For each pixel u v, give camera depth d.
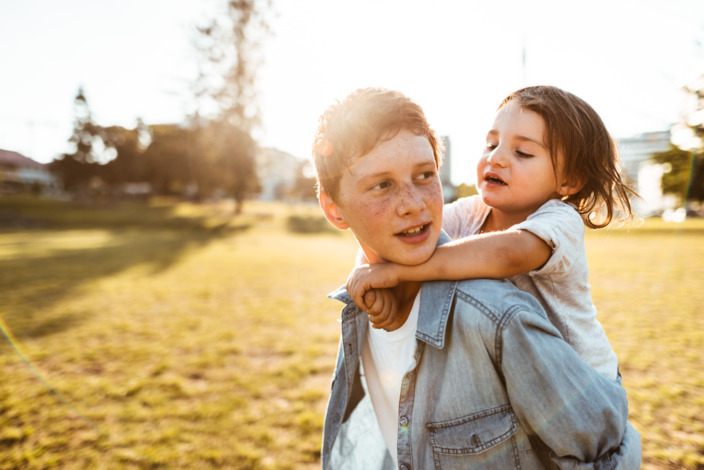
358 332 1.07
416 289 0.94
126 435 3.03
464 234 1.23
